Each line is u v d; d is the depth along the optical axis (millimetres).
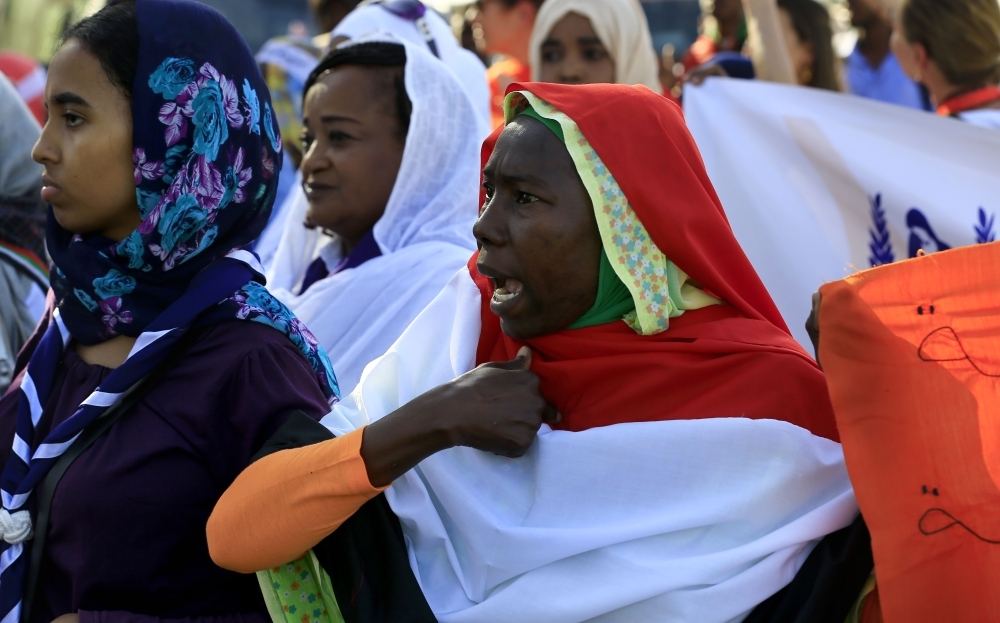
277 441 1695
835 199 3137
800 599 1575
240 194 1859
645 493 1635
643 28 4008
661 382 1711
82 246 1832
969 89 3422
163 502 1727
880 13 4750
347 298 2625
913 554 1459
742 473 1608
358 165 2771
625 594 1563
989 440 1480
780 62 3668
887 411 1506
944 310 1514
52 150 1777
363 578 1689
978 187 2980
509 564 1634
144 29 1771
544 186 1656
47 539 1763
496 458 1735
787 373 1685
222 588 1795
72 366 1892
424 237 2713
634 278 1680
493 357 1887
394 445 1586
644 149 1688
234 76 1849
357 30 3500
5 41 6848
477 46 5312
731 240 1761
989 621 1430
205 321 1801
